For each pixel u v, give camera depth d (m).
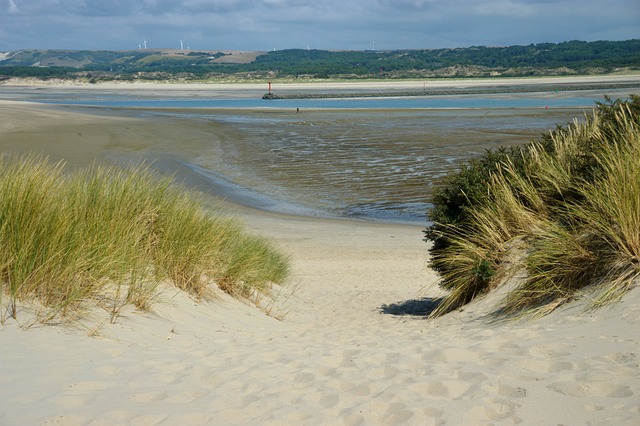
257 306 8.72
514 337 5.36
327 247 17.27
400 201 24.28
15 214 5.40
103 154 35.31
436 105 80.62
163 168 31.23
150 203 7.75
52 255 5.43
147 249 7.44
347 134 45.28
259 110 73.38
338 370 4.86
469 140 40.53
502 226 8.14
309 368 4.95
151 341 5.41
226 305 7.89
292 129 49.34
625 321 4.94
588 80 172.12
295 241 18.03
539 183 8.53
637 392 3.66
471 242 8.70
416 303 10.50
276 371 4.84
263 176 29.53
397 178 28.52
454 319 7.49
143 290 6.39
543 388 3.94
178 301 6.97
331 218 21.86
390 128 49.09
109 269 6.02
